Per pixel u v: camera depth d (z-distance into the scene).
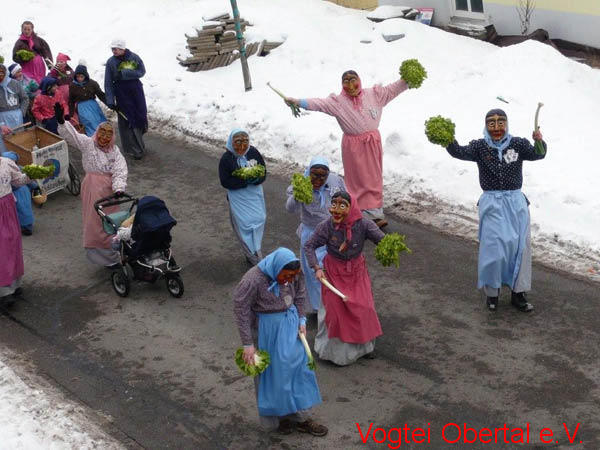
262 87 15.80
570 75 13.94
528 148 8.73
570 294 9.41
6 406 8.24
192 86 16.31
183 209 12.27
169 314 9.72
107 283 10.52
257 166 9.94
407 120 13.62
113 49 13.62
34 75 16.20
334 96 10.84
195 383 8.46
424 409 7.78
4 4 22.91
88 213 10.41
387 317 9.27
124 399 8.30
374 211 11.06
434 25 18.19
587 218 10.57
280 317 7.14
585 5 15.26
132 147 14.08
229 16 17.27
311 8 19.42
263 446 7.48
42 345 9.35
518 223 8.84
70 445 7.62
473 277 9.92
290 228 11.48
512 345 8.60
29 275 10.85
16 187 9.94
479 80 14.20
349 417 7.75
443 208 11.53
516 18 16.56
